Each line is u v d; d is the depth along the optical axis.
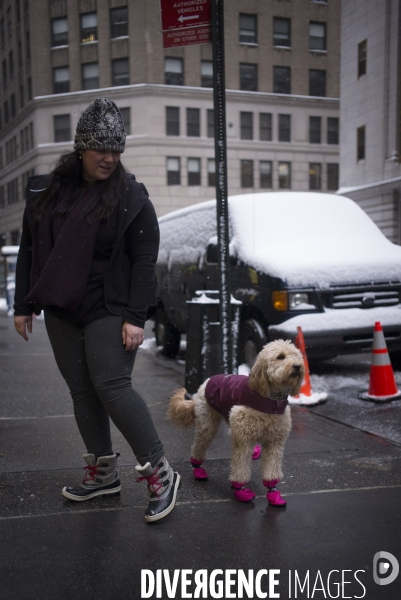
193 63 32.28
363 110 16.52
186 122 32.47
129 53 31.44
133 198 3.04
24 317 3.24
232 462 3.33
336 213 7.80
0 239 42.00
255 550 2.71
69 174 3.07
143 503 3.27
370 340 6.48
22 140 35.84
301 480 3.64
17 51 35.00
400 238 13.81
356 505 3.24
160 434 4.64
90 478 3.29
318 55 31.48
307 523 3.00
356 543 2.78
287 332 6.23
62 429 4.76
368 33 16.33
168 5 5.13
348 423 4.96
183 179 32.62
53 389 6.38
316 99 32.03
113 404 2.99
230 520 3.04
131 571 2.51
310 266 6.55
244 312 7.12
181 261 8.67
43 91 32.53
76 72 32.09
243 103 31.70
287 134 32.72
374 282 6.68
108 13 31.52
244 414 3.23
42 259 3.04
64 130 32.72
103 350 3.00
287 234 7.27
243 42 30.48
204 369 5.62
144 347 10.20
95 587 2.38
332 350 6.37
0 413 5.32
